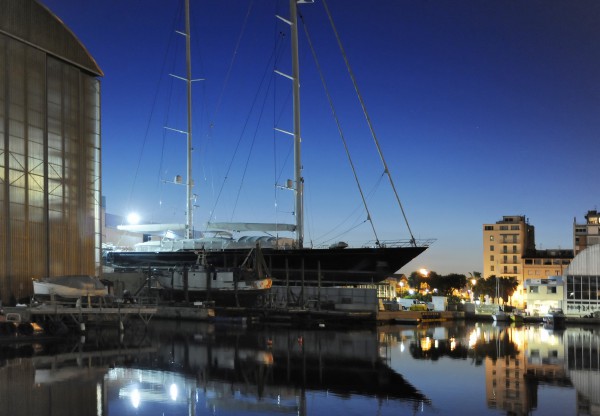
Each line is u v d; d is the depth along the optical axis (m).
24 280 43.53
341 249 60.78
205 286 59.25
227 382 21.70
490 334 53.62
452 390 20.83
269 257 63.69
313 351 31.88
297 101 66.50
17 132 43.88
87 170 51.00
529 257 154.75
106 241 81.12
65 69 49.12
